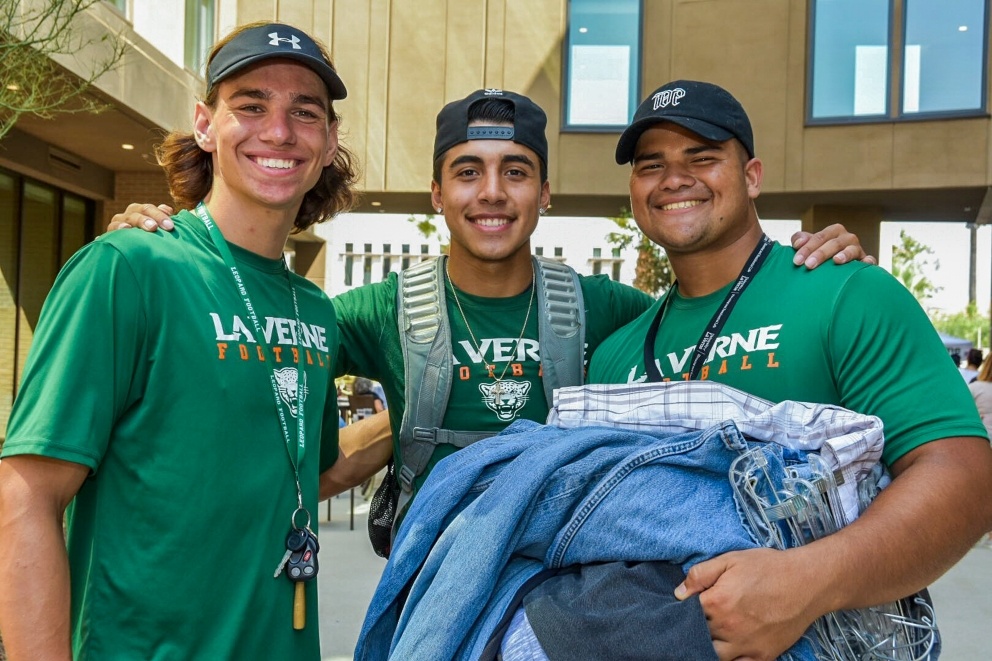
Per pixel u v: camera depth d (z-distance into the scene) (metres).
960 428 1.52
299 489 1.83
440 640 1.42
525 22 14.11
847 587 1.35
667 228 1.99
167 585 1.64
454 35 14.18
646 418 1.62
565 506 1.49
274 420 1.82
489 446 1.68
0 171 10.39
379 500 2.67
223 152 1.91
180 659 1.64
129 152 11.40
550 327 2.55
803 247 1.85
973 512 1.45
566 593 1.41
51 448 1.53
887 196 13.81
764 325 1.80
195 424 1.70
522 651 1.37
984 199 13.83
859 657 1.48
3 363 10.73
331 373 2.13
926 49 13.12
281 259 2.02
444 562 1.49
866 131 13.31
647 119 1.96
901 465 1.57
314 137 1.96
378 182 14.25
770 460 1.46
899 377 1.59
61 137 10.57
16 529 1.51
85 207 12.61
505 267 2.55
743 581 1.31
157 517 1.66
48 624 1.50
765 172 13.63
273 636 1.75
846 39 13.38
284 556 1.78
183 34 11.34
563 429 1.69
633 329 2.21
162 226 1.82
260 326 1.86
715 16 13.74
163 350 1.70
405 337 2.53
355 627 4.68
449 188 2.50
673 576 1.41
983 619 5.14
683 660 1.27
